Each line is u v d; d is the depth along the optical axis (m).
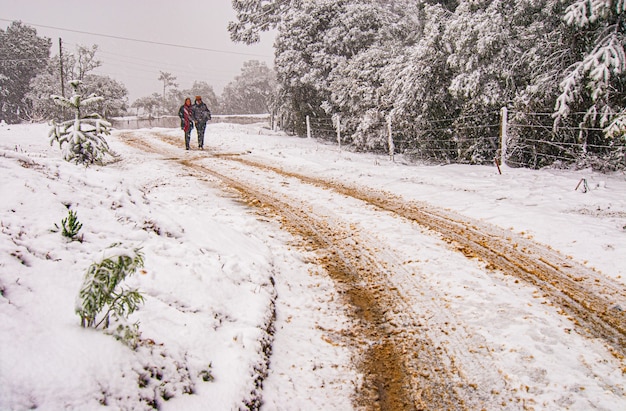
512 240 6.35
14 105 51.72
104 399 2.31
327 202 8.62
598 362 3.66
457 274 5.37
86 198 4.62
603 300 4.63
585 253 5.71
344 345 4.04
